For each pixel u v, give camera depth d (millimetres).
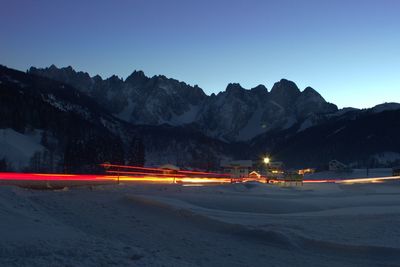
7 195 22688
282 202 26266
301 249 15102
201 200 26406
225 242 16094
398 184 59469
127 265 10227
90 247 11789
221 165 114000
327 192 40562
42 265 9727
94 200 26547
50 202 24438
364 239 15758
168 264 10883
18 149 128875
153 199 25094
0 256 10508
